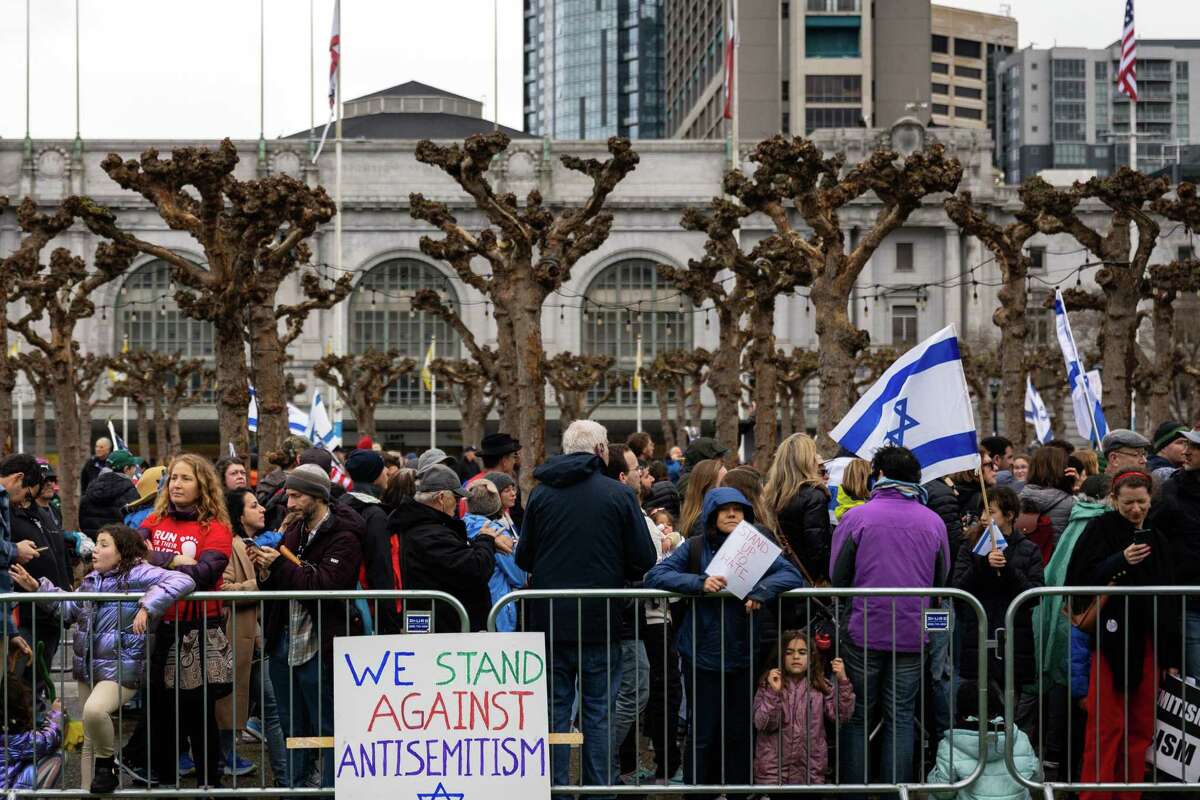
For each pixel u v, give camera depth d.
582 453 10.67
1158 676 10.44
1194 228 28.34
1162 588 10.00
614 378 78.12
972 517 13.38
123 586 10.25
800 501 11.83
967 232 31.98
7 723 9.91
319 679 10.02
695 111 153.88
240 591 10.47
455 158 26.56
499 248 32.25
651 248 97.69
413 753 9.66
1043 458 13.37
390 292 97.38
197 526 11.02
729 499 10.37
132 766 11.12
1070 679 10.62
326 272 96.69
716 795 10.23
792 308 97.94
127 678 10.23
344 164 97.06
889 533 10.52
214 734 10.98
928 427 11.46
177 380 84.06
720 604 10.27
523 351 26.86
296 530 10.93
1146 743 10.41
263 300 25.94
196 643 10.55
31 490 12.76
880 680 10.51
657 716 12.30
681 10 166.12
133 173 24.91
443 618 10.81
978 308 96.56
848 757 10.72
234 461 13.89
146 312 95.38
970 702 11.45
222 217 25.98
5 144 93.75
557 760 10.45
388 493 12.56
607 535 10.54
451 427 99.38
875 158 26.72
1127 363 28.02
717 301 39.09
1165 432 14.51
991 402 74.00
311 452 13.21
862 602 10.45
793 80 134.00
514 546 12.71
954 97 190.38
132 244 25.39
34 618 10.02
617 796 10.77
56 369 36.66
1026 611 11.73
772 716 10.36
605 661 10.38
